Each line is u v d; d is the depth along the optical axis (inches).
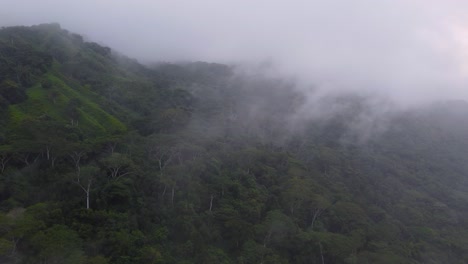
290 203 2571.4
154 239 1913.1
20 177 1979.6
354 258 2161.7
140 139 2554.1
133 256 1722.4
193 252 1950.1
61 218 1736.0
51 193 1919.3
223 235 2180.1
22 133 2223.2
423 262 2490.2
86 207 1847.9
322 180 3117.6
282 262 2070.6
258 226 2226.9
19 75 2847.0
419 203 3309.5
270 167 3043.8
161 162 2459.4
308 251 2207.2
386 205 3191.4
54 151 2092.8
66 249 1556.3
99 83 3462.1
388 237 2544.3
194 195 2255.2
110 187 1931.6
